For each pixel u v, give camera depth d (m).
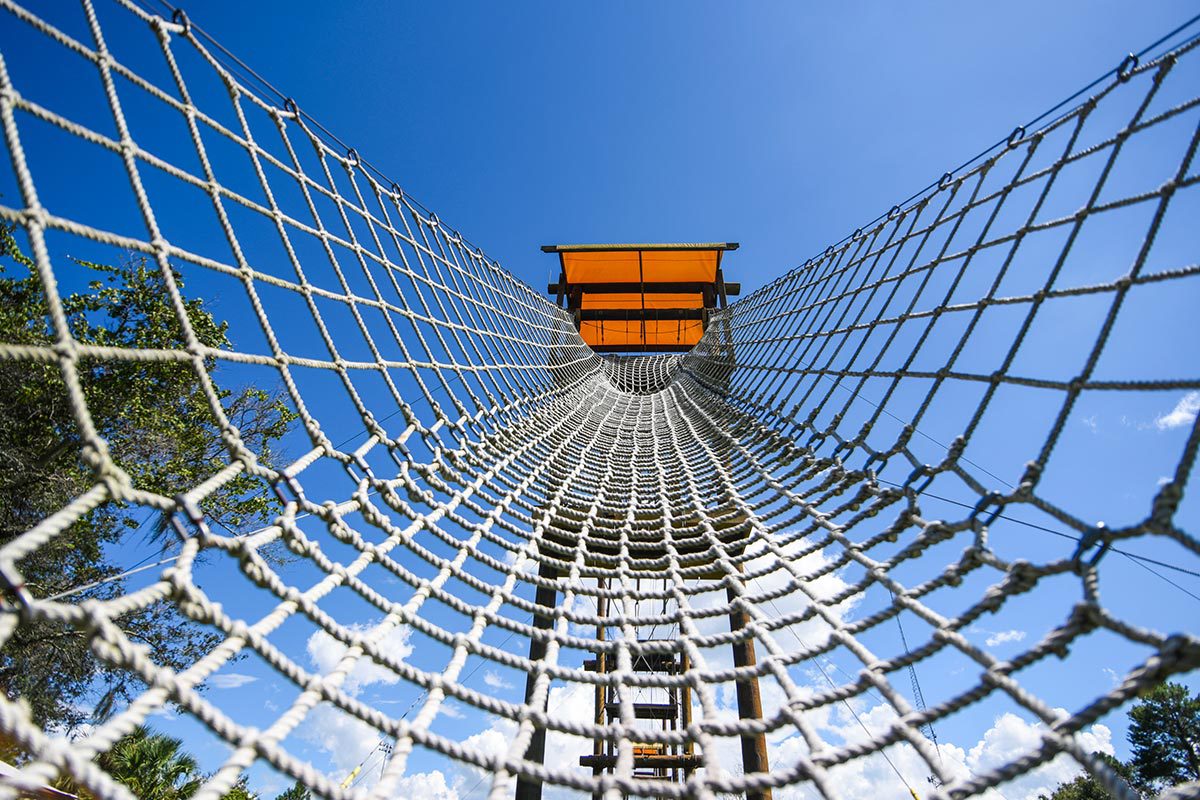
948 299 4.99
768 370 9.36
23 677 10.30
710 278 18.00
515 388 8.79
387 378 4.68
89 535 11.23
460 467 5.21
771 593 3.40
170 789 13.88
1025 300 3.93
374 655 2.38
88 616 1.57
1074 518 2.25
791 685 2.51
